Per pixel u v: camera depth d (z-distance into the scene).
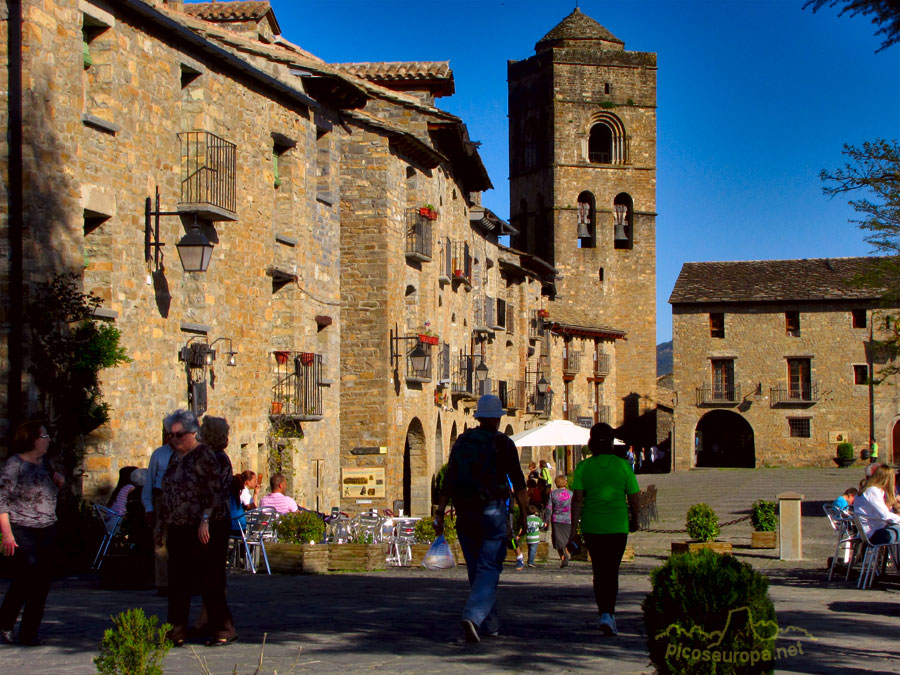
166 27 19.28
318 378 26.12
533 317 57.41
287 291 25.23
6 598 9.85
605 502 10.68
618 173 80.44
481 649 9.61
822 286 67.88
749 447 70.62
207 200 20.36
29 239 15.82
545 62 80.69
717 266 71.62
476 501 10.14
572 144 80.25
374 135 31.09
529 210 82.62
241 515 17.25
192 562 9.70
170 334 19.66
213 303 21.19
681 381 69.69
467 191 43.28
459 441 10.37
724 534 30.56
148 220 18.97
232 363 21.94
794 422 67.88
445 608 12.61
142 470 15.12
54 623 11.02
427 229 33.81
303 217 25.78
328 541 20.06
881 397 66.38
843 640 10.71
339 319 28.78
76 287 16.41
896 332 28.62
